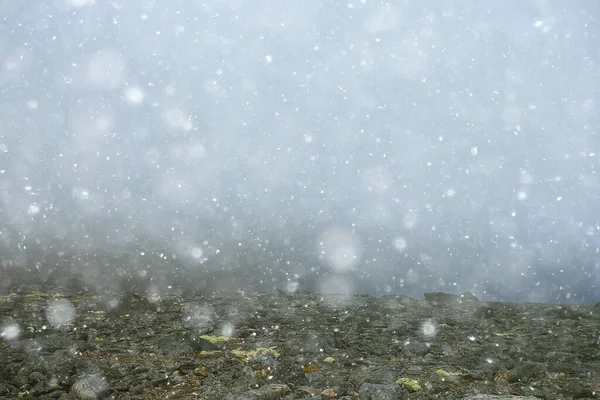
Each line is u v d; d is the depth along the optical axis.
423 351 3.75
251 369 3.08
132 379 3.05
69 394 2.87
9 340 3.90
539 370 3.27
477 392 2.99
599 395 2.93
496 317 4.90
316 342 3.70
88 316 4.56
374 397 2.88
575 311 5.08
